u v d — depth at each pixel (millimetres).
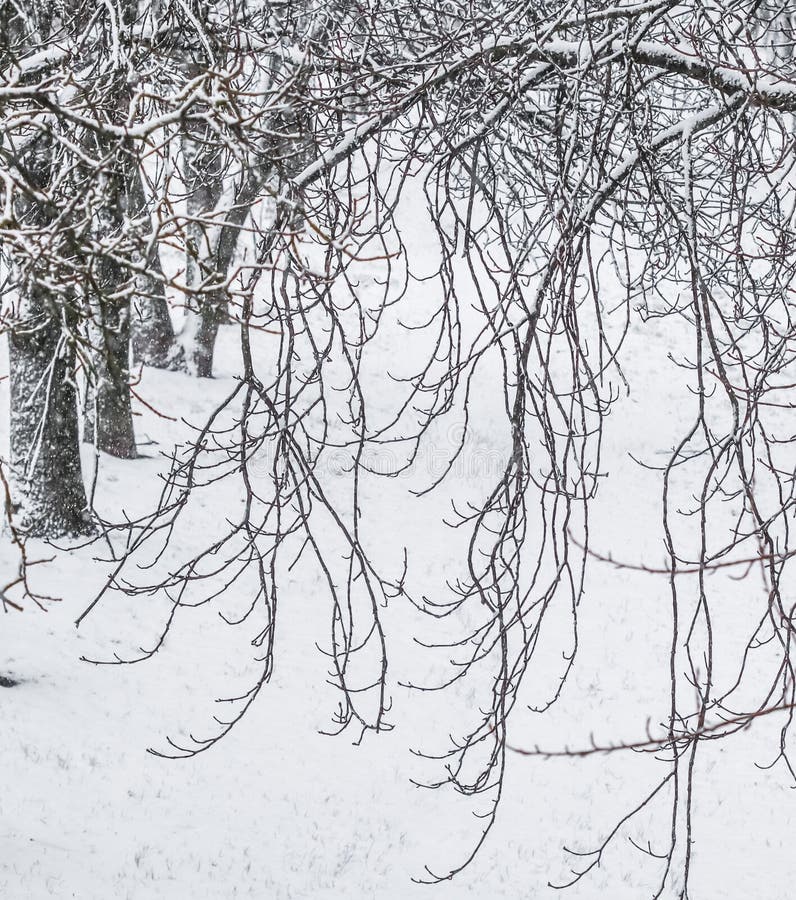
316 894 9359
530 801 11562
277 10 6555
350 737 12414
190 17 5098
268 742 12000
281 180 4461
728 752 12820
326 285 4316
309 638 14602
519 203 5934
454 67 4469
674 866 10469
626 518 18859
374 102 4625
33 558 13969
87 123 3670
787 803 11766
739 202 5035
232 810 10586
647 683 14234
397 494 18859
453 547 17578
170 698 12430
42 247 4027
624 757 12562
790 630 3672
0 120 4289
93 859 9234
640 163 4547
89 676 12367
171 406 19938
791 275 5094
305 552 16844
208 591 15086
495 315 4207
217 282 3971
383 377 23453
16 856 8898
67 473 14383
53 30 7809
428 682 13883
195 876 9305
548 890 9906
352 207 4445
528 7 4613
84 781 10461
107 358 4133
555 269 4219
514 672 4301
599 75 5043
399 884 9773
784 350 4535
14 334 4586
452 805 11367
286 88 3846
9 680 11766
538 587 16719
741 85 4465
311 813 10797
